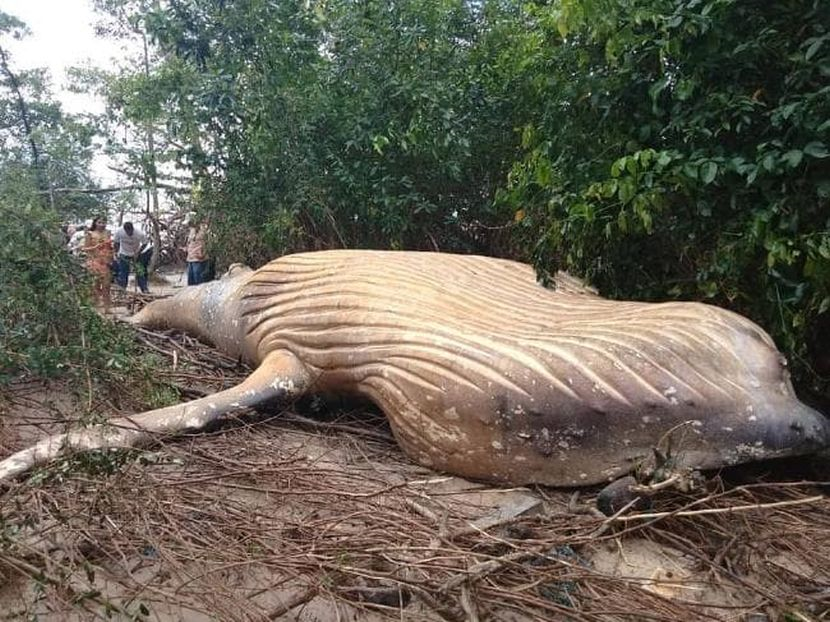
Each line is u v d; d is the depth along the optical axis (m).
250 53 7.05
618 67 4.16
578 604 2.54
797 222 3.53
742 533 2.97
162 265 12.91
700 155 3.75
